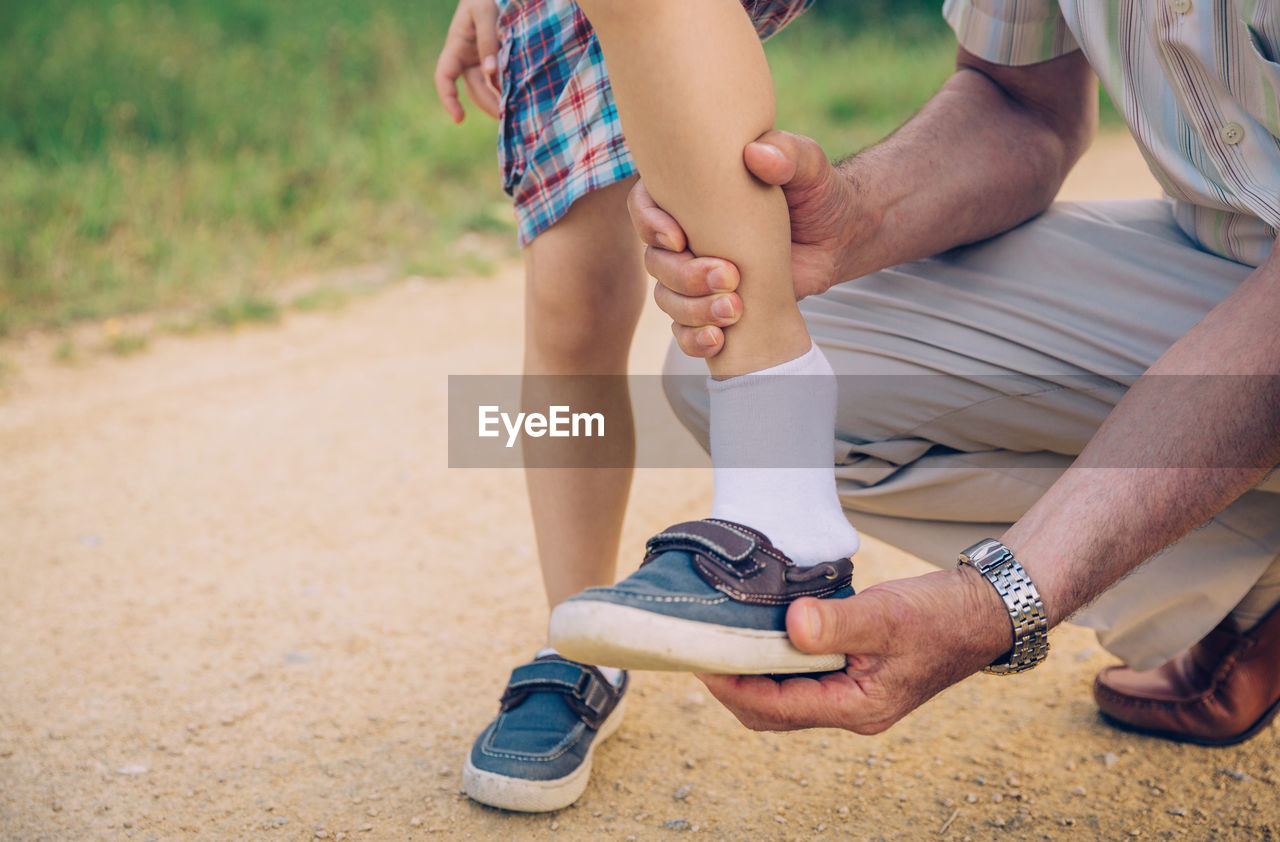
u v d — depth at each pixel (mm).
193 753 1331
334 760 1324
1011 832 1209
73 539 1798
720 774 1300
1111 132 5648
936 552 1273
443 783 1293
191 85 4281
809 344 1047
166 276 3092
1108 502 999
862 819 1232
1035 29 1230
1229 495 1003
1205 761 1289
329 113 4387
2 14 4758
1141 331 1158
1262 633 1274
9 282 2943
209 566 1712
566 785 1247
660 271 1037
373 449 2195
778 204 1024
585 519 1314
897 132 1248
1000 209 1237
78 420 2309
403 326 2959
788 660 985
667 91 982
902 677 985
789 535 1021
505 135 1271
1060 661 1471
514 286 3318
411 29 5371
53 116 3928
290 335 2871
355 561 1740
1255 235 1139
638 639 966
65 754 1326
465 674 1465
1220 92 1094
